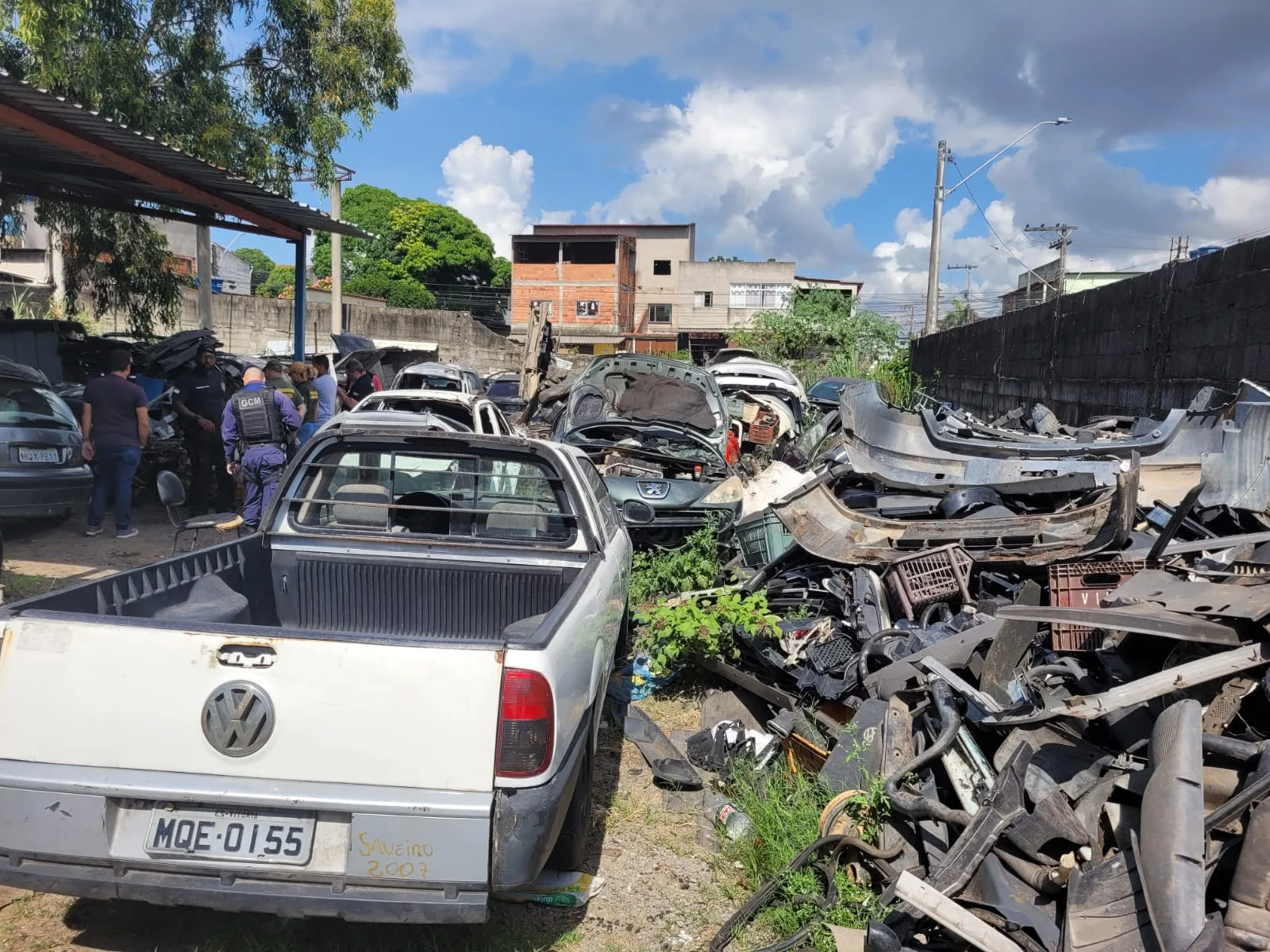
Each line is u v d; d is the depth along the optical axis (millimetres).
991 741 3496
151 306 16656
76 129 7938
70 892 2484
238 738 2459
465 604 4074
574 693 2879
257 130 15445
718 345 50625
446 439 4070
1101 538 4980
